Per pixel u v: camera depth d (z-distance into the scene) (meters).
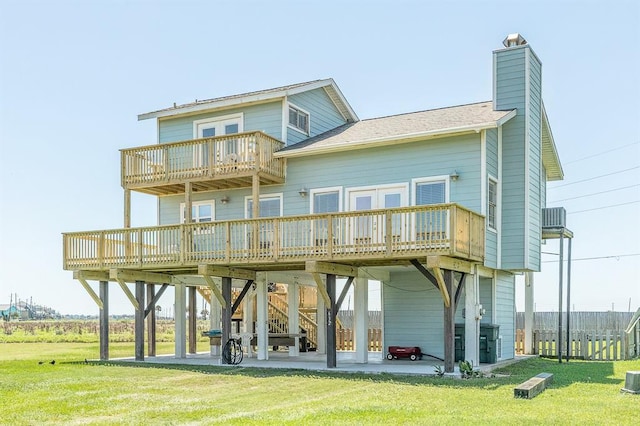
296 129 19.00
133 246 17.06
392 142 16.20
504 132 16.91
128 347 24.61
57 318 74.38
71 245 17.91
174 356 19.09
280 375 13.43
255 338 19.58
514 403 9.57
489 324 16.42
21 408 9.55
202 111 19.62
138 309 17.67
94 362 16.91
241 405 9.62
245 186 18.83
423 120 17.81
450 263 13.54
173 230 16.58
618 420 8.16
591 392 10.87
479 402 9.66
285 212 17.97
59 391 11.27
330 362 14.80
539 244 17.98
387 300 17.80
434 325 17.08
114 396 10.67
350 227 14.23
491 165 16.11
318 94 20.44
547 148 20.45
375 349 21.53
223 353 16.11
